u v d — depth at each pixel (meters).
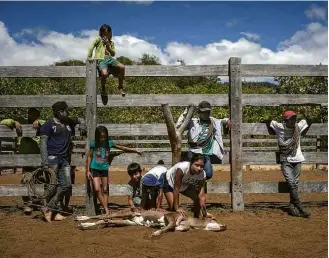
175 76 7.75
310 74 7.87
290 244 5.33
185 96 7.73
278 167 15.44
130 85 25.25
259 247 5.19
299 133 7.29
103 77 7.42
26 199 7.88
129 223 6.32
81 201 8.82
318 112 15.19
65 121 7.11
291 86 17.94
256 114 17.86
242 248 5.13
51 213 6.82
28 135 7.75
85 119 7.65
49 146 6.96
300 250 5.09
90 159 7.01
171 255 4.87
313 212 7.46
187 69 7.74
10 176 13.41
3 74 7.70
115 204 8.18
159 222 6.05
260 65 7.80
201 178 6.38
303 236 5.72
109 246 5.21
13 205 8.23
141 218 6.27
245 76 7.76
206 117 7.11
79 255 4.90
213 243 5.29
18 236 5.77
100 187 7.08
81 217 6.41
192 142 7.09
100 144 6.98
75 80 24.05
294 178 7.24
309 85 17.67
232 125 7.64
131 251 5.01
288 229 6.11
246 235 5.74
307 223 6.54
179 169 6.20
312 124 7.78
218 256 4.84
